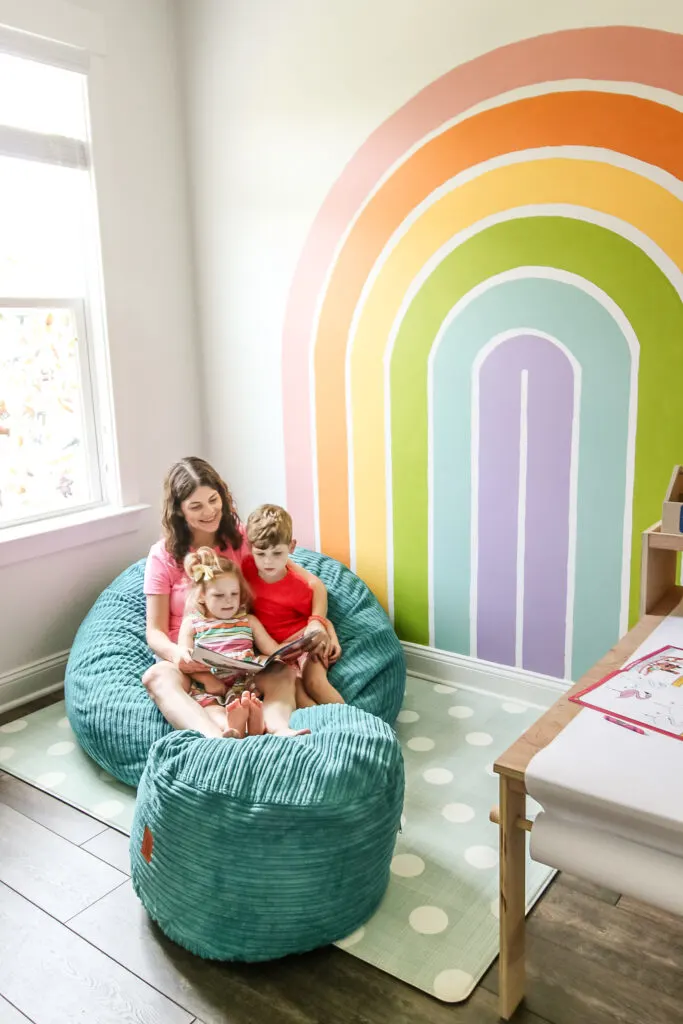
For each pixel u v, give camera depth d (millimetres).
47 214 2795
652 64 2107
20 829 2094
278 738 1765
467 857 1935
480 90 2398
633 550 2412
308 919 1618
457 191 2510
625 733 1330
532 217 2383
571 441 2453
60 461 2977
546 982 1572
